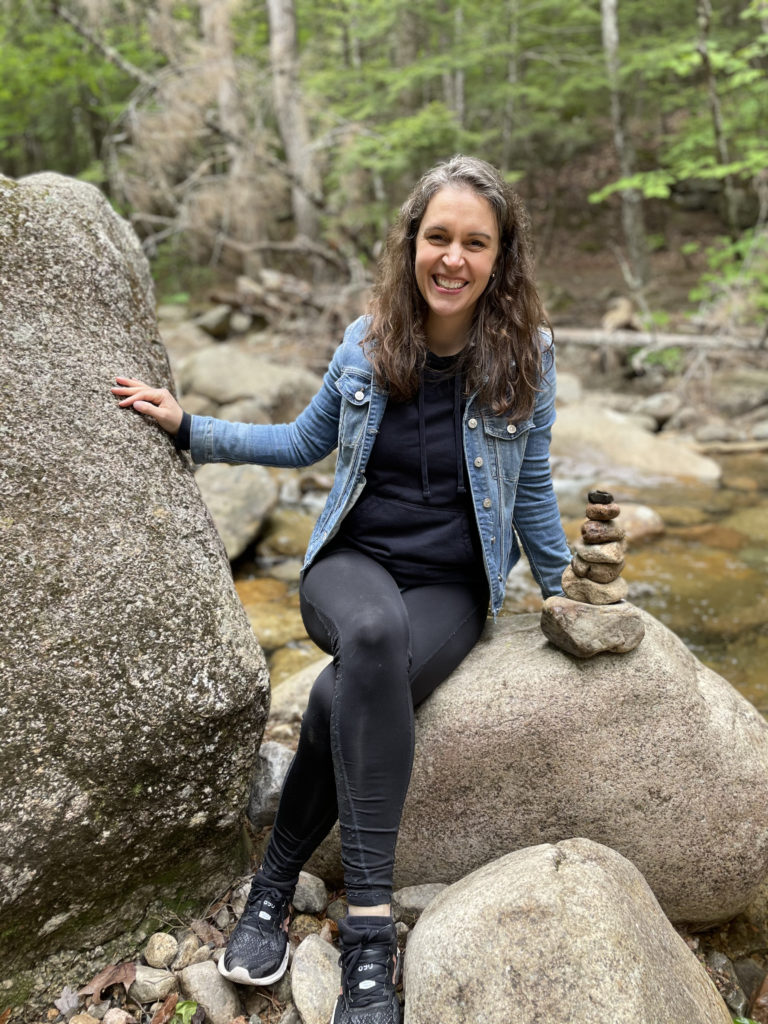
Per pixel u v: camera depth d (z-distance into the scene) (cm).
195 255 1073
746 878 175
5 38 1012
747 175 795
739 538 439
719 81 948
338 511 179
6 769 140
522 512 191
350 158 897
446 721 175
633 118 1567
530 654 185
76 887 151
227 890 179
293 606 367
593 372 820
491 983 136
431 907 161
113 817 150
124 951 164
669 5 998
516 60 1100
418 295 171
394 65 1202
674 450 564
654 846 173
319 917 181
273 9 944
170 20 864
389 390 172
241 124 977
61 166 1477
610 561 171
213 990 156
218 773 161
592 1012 130
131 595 155
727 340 730
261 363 671
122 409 177
